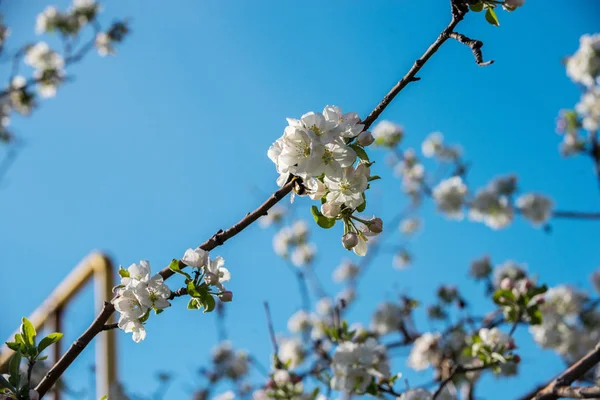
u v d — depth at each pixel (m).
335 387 5.15
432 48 2.86
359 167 2.93
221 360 9.20
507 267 9.30
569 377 4.08
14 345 3.03
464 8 2.82
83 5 11.40
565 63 10.30
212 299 2.99
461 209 10.98
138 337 2.97
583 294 8.55
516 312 5.70
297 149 2.86
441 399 6.34
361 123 2.93
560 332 8.36
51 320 7.18
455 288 8.65
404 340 8.15
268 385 6.27
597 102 10.00
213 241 2.98
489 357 5.43
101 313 2.96
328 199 2.96
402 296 8.61
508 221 10.63
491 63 2.65
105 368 6.87
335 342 5.88
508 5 2.92
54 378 2.93
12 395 2.92
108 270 7.24
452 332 7.43
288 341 8.97
